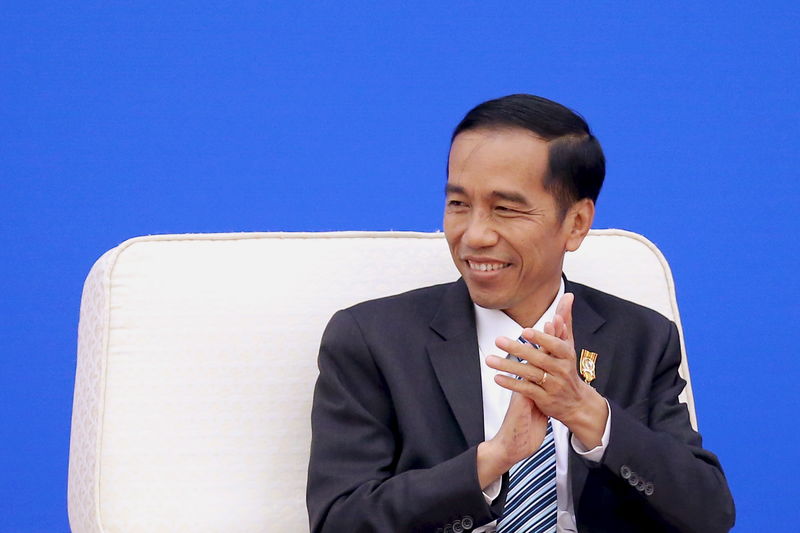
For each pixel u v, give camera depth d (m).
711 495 6.61
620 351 7.13
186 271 7.08
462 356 6.87
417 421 6.71
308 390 7.13
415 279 7.53
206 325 7.02
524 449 6.20
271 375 7.08
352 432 6.71
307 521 6.98
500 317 7.00
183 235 7.19
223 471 6.90
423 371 6.86
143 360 6.89
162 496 6.77
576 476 6.70
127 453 6.76
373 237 7.55
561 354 6.10
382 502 6.30
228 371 7.01
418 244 7.61
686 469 6.52
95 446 6.75
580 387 6.25
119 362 6.87
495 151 6.50
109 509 6.68
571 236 6.89
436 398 6.81
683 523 6.55
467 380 6.80
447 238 6.73
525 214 6.54
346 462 6.65
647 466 6.39
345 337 6.89
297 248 7.36
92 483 6.72
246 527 6.86
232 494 6.89
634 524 6.79
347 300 7.34
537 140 6.55
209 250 7.19
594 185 6.85
